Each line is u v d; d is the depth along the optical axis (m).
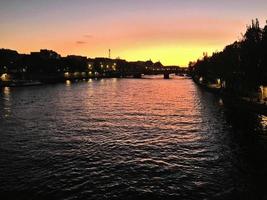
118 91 129.12
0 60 185.62
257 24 65.44
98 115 67.69
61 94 114.50
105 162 35.31
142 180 30.27
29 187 28.77
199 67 188.88
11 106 81.19
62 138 46.47
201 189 28.25
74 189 28.41
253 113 56.59
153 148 40.84
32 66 197.25
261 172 31.95
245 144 41.78
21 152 39.12
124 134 48.97
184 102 88.81
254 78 61.09
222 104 77.69
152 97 104.12
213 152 38.72
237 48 80.19
